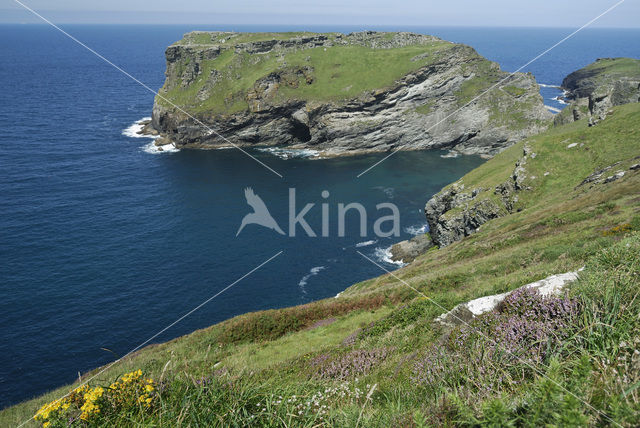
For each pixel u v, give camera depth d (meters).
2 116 160.12
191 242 70.31
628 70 195.00
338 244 69.50
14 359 43.44
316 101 136.12
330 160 125.88
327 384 7.40
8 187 91.56
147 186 97.56
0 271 59.62
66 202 85.69
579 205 34.56
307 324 26.81
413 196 93.50
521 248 27.23
